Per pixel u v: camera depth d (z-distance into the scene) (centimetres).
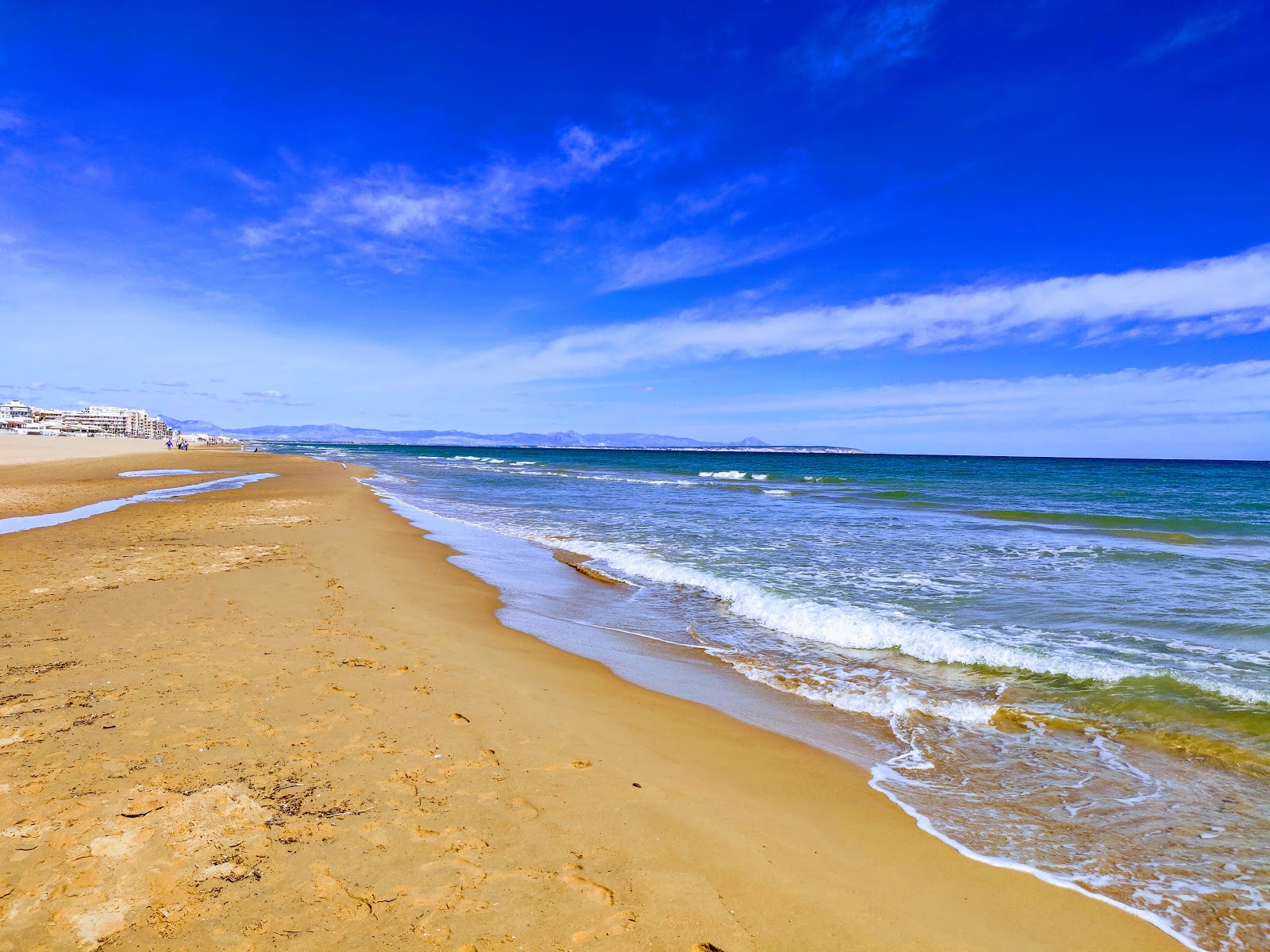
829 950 302
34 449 6394
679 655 793
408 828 374
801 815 427
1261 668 732
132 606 812
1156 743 556
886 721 604
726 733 562
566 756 484
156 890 311
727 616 964
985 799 463
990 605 998
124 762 429
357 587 987
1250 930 333
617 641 841
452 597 1003
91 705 518
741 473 5856
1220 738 564
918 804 453
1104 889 365
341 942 284
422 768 448
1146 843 412
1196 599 1037
